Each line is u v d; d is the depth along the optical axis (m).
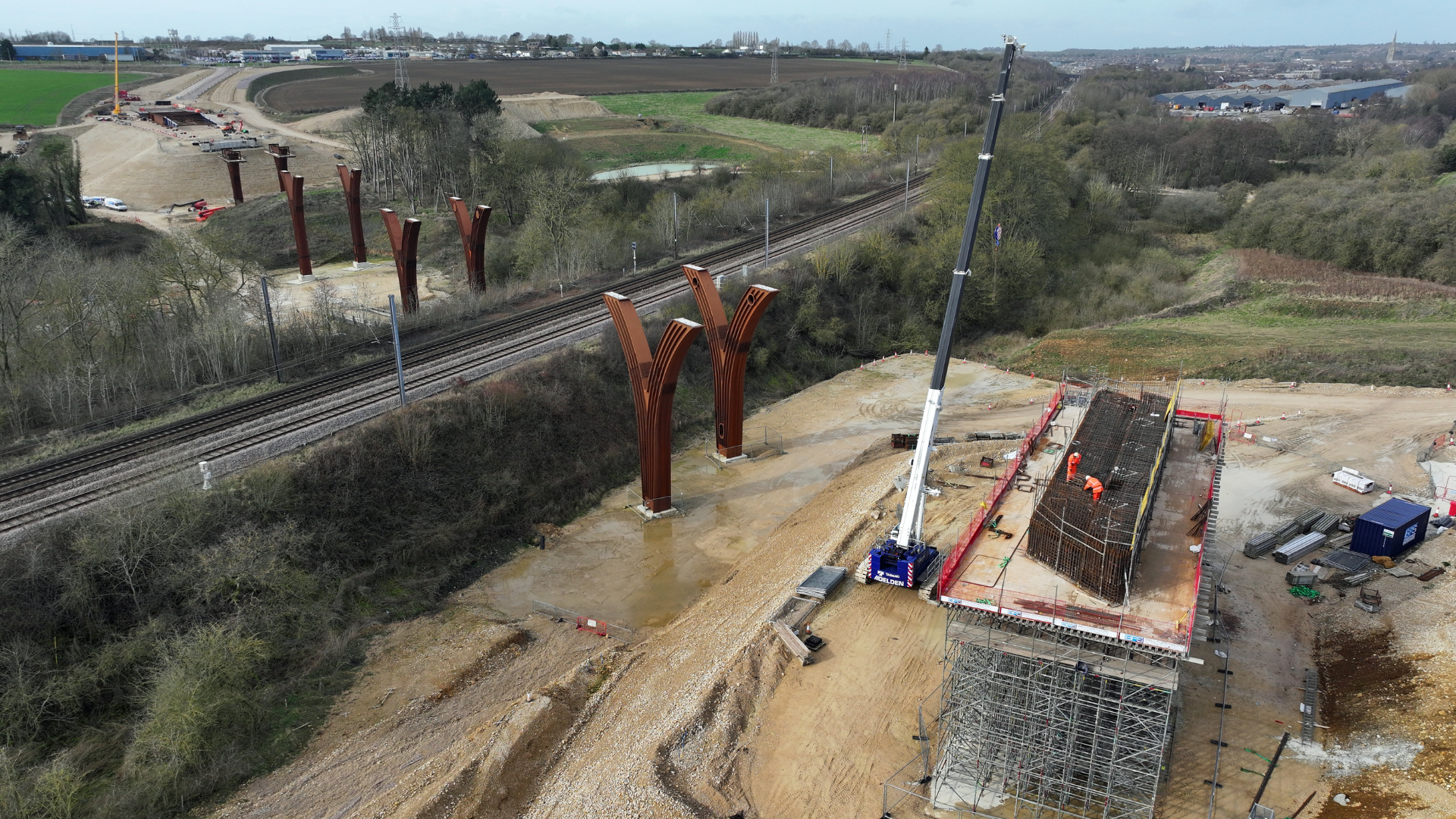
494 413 50.94
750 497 51.16
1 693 30.97
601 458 53.78
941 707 29.73
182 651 31.77
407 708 33.19
